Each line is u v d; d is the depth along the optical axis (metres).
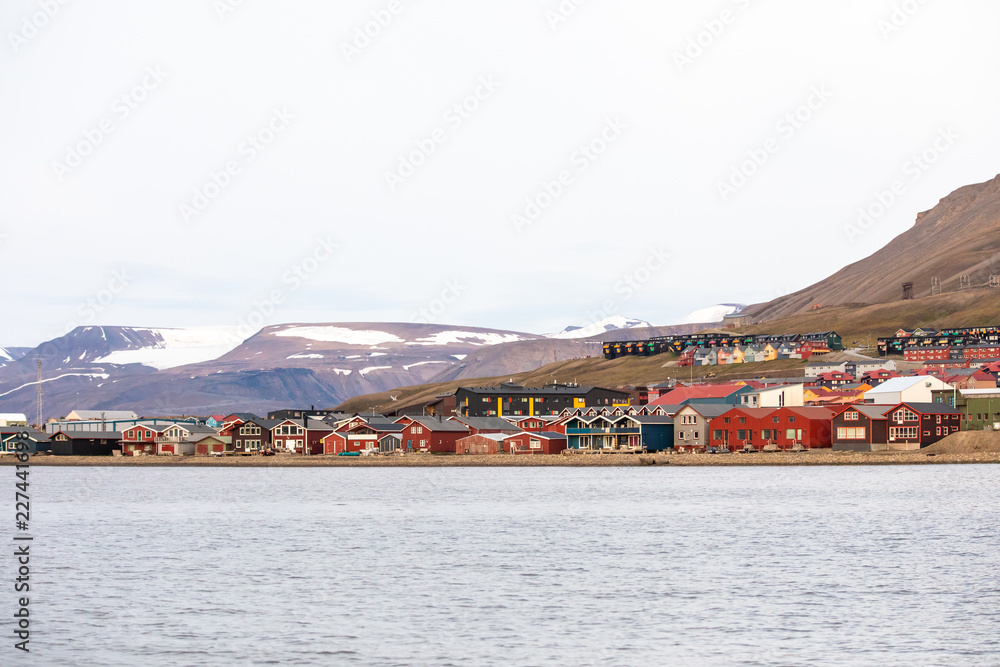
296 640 62.75
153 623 67.50
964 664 56.12
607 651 59.38
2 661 58.81
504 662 57.66
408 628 65.38
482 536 106.31
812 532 103.44
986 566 83.00
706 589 75.69
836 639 61.06
